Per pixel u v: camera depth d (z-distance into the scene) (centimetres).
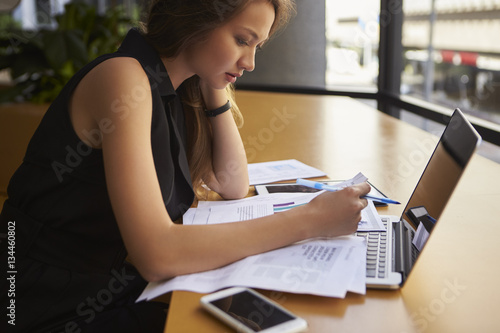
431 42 505
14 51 380
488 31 479
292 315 73
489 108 429
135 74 97
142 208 89
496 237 105
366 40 374
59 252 101
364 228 106
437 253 98
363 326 74
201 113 133
